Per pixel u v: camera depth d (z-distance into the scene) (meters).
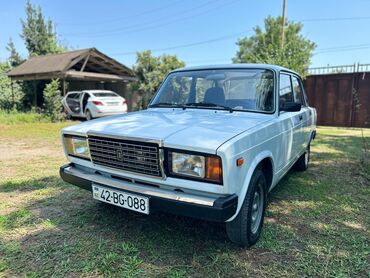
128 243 2.68
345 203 3.76
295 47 13.76
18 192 4.06
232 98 3.32
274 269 2.34
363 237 2.87
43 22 24.44
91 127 2.85
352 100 12.57
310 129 5.06
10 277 2.22
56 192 4.05
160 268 2.33
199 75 3.66
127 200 2.47
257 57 14.30
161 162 2.27
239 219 2.46
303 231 2.99
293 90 4.06
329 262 2.45
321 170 5.37
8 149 7.24
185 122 2.71
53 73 14.45
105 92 14.24
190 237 2.81
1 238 2.78
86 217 3.23
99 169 2.74
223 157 2.07
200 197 2.19
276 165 3.08
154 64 21.00
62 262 2.40
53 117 13.88
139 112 3.55
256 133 2.51
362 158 5.68
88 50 15.74
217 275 2.26
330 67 13.10
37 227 3.01
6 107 17.08
